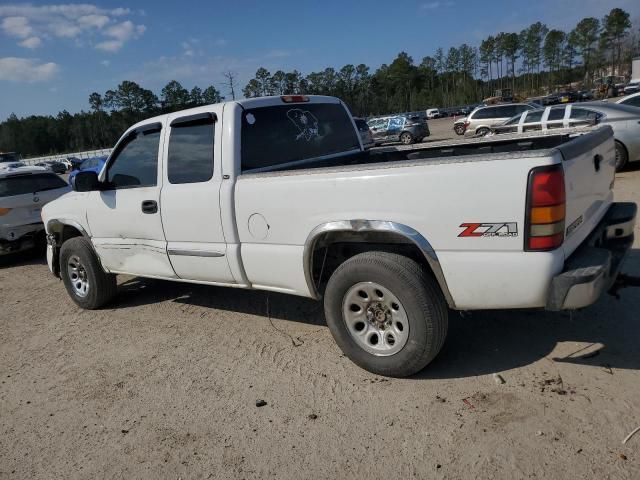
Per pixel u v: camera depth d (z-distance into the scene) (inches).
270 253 153.6
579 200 125.7
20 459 126.6
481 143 187.8
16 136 4384.8
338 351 161.5
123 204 193.6
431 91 4306.1
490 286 121.1
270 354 165.5
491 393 128.5
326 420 126.5
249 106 167.6
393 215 129.1
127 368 168.2
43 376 170.4
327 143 195.2
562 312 167.5
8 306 257.3
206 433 127.6
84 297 228.8
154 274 194.2
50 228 236.7
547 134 175.8
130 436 130.2
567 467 101.3
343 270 138.8
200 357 169.8
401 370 136.3
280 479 108.7
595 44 3885.3
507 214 115.4
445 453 109.8
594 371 132.6
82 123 4271.7
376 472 107.0
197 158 168.9
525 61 4601.4
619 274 143.2
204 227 168.1
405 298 129.5
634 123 384.2
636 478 96.6
